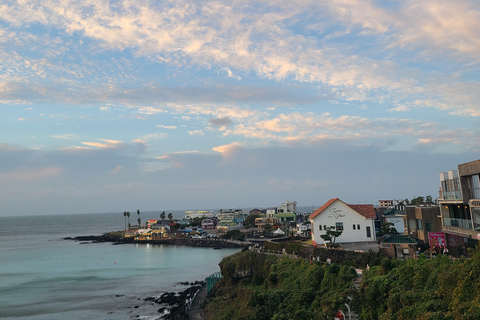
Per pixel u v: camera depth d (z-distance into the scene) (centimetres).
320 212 6825
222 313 5369
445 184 4678
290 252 6197
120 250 15712
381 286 2938
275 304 4300
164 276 9475
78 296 7431
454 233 4384
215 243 16038
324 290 3966
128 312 6297
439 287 2428
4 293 7744
